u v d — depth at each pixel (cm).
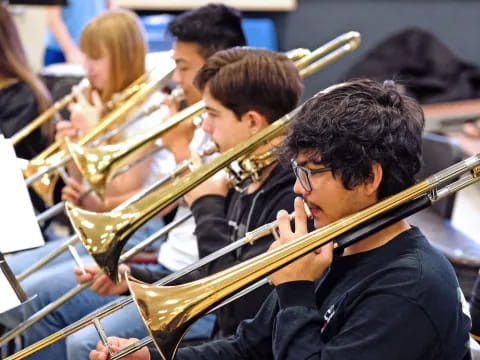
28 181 407
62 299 349
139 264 430
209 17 410
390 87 255
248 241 282
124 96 464
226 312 321
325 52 380
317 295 260
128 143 373
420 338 231
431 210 515
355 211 245
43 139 526
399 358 230
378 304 234
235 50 347
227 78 333
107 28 471
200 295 243
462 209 783
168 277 284
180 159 389
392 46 934
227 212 360
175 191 306
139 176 442
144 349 283
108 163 371
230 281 241
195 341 377
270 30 955
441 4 1028
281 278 247
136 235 452
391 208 234
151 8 988
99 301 416
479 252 445
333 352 233
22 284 419
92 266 366
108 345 278
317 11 1032
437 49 922
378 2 1027
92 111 469
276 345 242
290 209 312
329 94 248
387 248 246
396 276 237
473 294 337
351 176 237
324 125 238
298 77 344
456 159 464
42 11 796
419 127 246
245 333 285
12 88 535
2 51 532
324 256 245
